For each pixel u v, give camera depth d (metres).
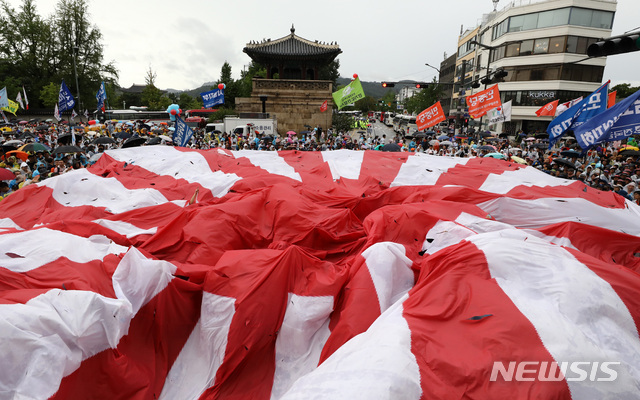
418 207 6.13
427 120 17.38
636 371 2.97
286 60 36.78
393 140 21.88
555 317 3.27
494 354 3.07
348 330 3.93
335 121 39.16
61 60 48.34
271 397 3.82
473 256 4.13
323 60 36.72
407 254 5.10
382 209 6.17
